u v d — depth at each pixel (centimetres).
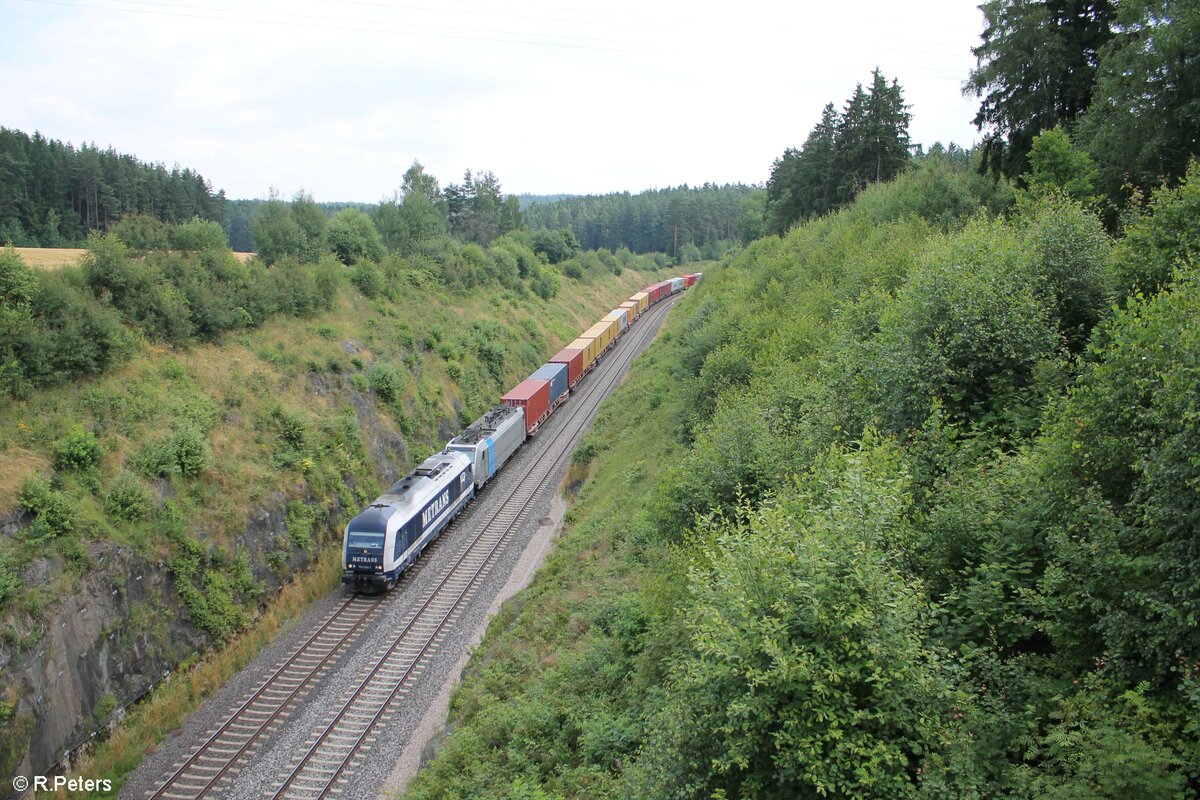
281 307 3859
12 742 1725
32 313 2545
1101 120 2752
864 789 805
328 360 3716
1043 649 1009
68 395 2489
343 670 2266
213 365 3169
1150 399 988
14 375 2336
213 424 2850
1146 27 2492
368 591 2788
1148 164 2480
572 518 3328
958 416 1473
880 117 5603
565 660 1883
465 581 2859
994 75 3394
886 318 1731
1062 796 732
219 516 2553
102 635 2030
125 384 2697
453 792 1567
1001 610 1002
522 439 4556
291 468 2989
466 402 4825
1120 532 941
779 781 833
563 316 7975
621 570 2362
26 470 2116
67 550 2017
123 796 1762
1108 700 861
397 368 4200
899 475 1232
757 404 2089
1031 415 1387
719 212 17050
